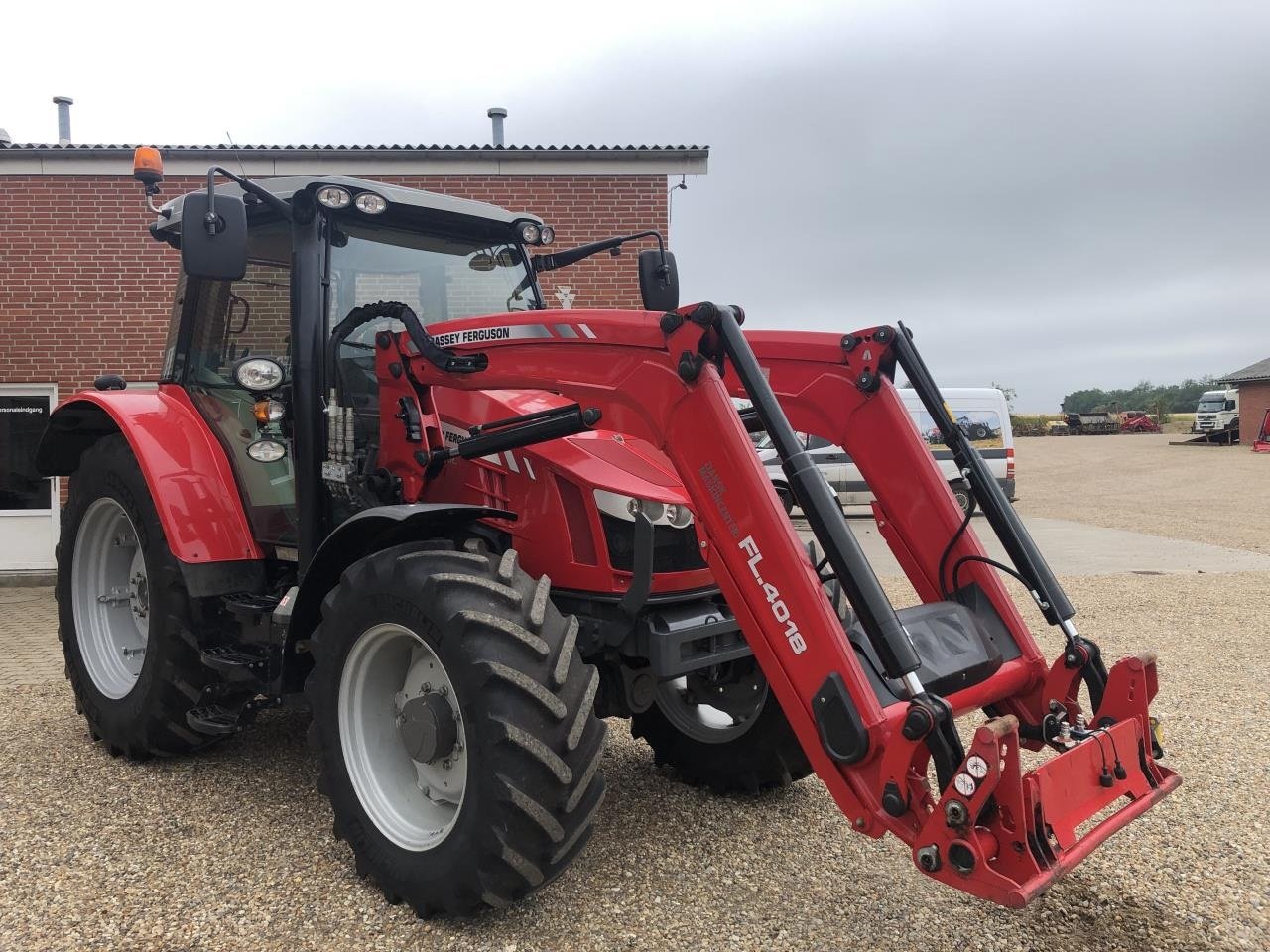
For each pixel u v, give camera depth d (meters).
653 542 2.85
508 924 2.54
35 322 9.22
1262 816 3.35
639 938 2.47
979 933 2.52
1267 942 2.51
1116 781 2.28
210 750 4.02
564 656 2.45
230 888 2.75
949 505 2.75
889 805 2.10
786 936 2.49
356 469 3.27
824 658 2.21
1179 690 5.04
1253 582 8.81
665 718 3.70
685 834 3.18
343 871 2.86
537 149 9.36
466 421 3.10
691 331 2.40
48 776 3.69
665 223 9.69
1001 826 1.96
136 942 2.44
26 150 8.89
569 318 2.71
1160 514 15.85
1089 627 6.79
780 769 3.36
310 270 3.25
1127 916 2.63
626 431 2.60
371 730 2.81
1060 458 32.06
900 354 2.80
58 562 4.25
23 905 2.63
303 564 3.26
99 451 4.00
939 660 2.40
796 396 2.98
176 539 3.40
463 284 3.67
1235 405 38.84
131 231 9.24
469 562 2.58
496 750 2.32
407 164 9.34
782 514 2.31
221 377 3.68
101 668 4.04
